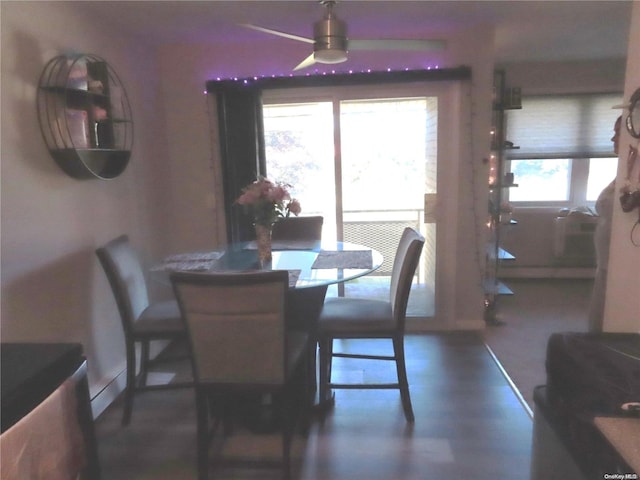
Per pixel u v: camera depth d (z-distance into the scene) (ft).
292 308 7.86
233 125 11.53
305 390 7.59
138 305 8.45
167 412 8.38
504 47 12.69
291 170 12.22
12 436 3.66
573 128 15.33
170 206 12.19
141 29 9.84
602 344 5.32
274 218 8.02
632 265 6.54
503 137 13.21
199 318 6.07
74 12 8.11
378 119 11.76
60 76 7.27
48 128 7.23
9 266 6.44
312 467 6.79
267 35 10.59
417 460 6.88
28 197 6.83
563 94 15.11
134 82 10.36
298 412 7.58
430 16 9.62
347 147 11.93
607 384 4.69
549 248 16.52
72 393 4.51
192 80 11.62
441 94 11.18
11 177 6.49
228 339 6.16
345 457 7.00
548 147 15.52
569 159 15.92
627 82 6.58
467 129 11.00
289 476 6.37
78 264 8.07
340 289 13.02
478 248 11.53
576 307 13.66
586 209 16.05
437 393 8.78
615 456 3.95
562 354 5.27
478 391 8.82
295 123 11.98
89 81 8.02
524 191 16.51
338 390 9.00
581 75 14.92
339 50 7.55
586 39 11.78
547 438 5.42
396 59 11.03
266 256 8.13
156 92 11.48
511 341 11.20
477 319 11.93
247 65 11.41
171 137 11.96
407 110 11.68
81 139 7.66
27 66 6.86
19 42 6.71
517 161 16.25
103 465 6.93
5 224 6.37
